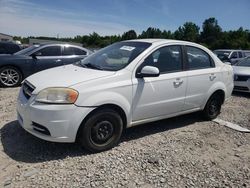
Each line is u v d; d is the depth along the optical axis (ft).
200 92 18.48
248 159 14.66
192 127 18.78
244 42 235.40
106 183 11.59
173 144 15.80
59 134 12.92
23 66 30.81
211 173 13.00
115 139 14.60
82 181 11.62
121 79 14.44
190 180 12.29
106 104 13.87
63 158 13.41
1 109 20.54
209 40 279.69
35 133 13.39
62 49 32.96
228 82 20.67
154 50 16.12
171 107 16.89
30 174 11.91
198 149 15.44
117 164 13.12
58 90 12.91
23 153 13.69
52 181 11.51
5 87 30.42
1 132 15.97
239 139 17.29
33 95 13.21
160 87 15.92
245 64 34.71
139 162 13.47
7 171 12.07
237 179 12.63
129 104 14.75
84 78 13.73
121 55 16.19
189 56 18.03
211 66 19.51
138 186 11.57
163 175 12.50
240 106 25.53
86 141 13.61
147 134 17.03
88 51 34.71
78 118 13.04
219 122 20.03
